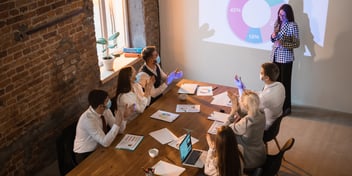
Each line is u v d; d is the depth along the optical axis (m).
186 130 3.87
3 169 3.99
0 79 3.75
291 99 6.12
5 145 3.96
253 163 3.60
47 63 4.28
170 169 3.28
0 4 3.59
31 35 4.00
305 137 5.13
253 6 5.83
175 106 4.36
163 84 4.80
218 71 6.52
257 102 3.55
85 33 4.80
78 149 3.79
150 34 6.42
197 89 4.77
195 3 6.22
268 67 4.18
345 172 4.44
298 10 5.56
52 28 4.25
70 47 4.59
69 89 4.70
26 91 4.07
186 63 6.73
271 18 5.77
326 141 5.04
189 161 3.38
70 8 4.47
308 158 4.70
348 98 5.72
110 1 5.93
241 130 3.55
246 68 6.27
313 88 5.90
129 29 6.32
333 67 5.65
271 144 4.98
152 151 3.46
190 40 6.52
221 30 6.20
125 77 4.06
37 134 4.34
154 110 4.27
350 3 5.23
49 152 4.57
